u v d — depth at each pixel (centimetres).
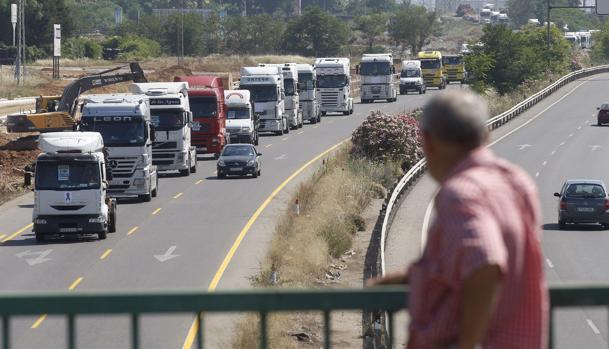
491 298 1243
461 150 1344
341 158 17138
